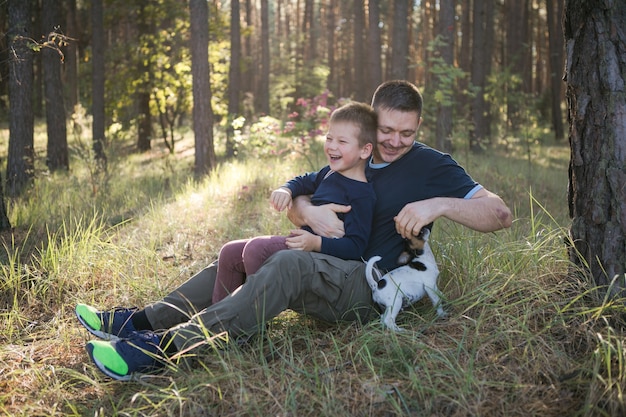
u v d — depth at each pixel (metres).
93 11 14.18
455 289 3.26
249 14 34.22
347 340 2.92
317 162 8.64
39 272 3.98
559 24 29.81
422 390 2.38
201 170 11.37
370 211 2.97
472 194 3.05
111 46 17.80
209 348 2.76
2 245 4.86
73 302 3.76
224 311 2.71
